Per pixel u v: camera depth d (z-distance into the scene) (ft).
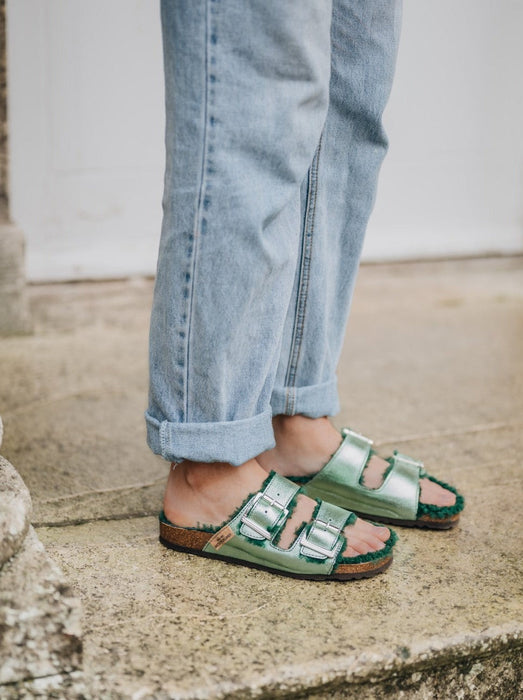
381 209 9.12
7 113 6.53
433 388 6.26
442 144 9.16
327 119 3.79
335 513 3.74
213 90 3.03
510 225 9.77
